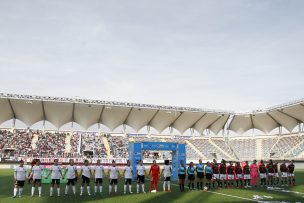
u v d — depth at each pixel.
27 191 19.72
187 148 68.00
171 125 70.31
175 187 22.75
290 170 24.38
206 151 68.19
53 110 57.72
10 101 53.00
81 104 56.28
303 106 55.88
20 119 60.84
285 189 21.06
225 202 15.25
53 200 15.73
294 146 61.53
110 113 61.34
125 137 66.81
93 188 21.66
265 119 66.81
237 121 69.81
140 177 19.53
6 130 60.69
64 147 59.91
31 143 58.75
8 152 55.81
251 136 73.25
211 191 19.88
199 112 64.31
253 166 23.73
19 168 17.05
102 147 62.25
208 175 21.47
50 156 56.03
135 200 15.80
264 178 23.67
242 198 16.61
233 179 22.33
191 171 21.19
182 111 62.81
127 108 59.72
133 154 28.44
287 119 63.72
